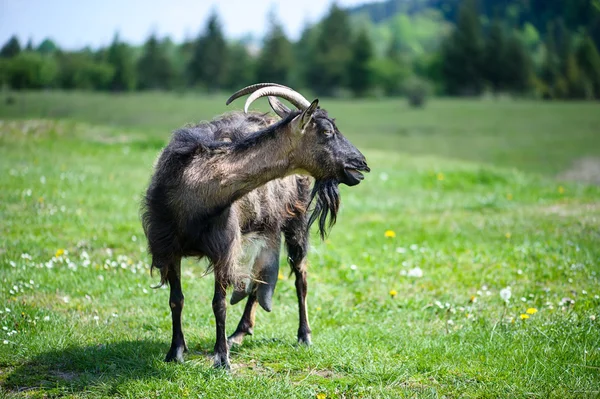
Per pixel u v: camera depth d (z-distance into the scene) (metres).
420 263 17.33
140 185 26.41
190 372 10.45
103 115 83.94
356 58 170.75
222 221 10.77
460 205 25.41
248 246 11.85
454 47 172.25
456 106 127.81
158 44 170.12
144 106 104.88
